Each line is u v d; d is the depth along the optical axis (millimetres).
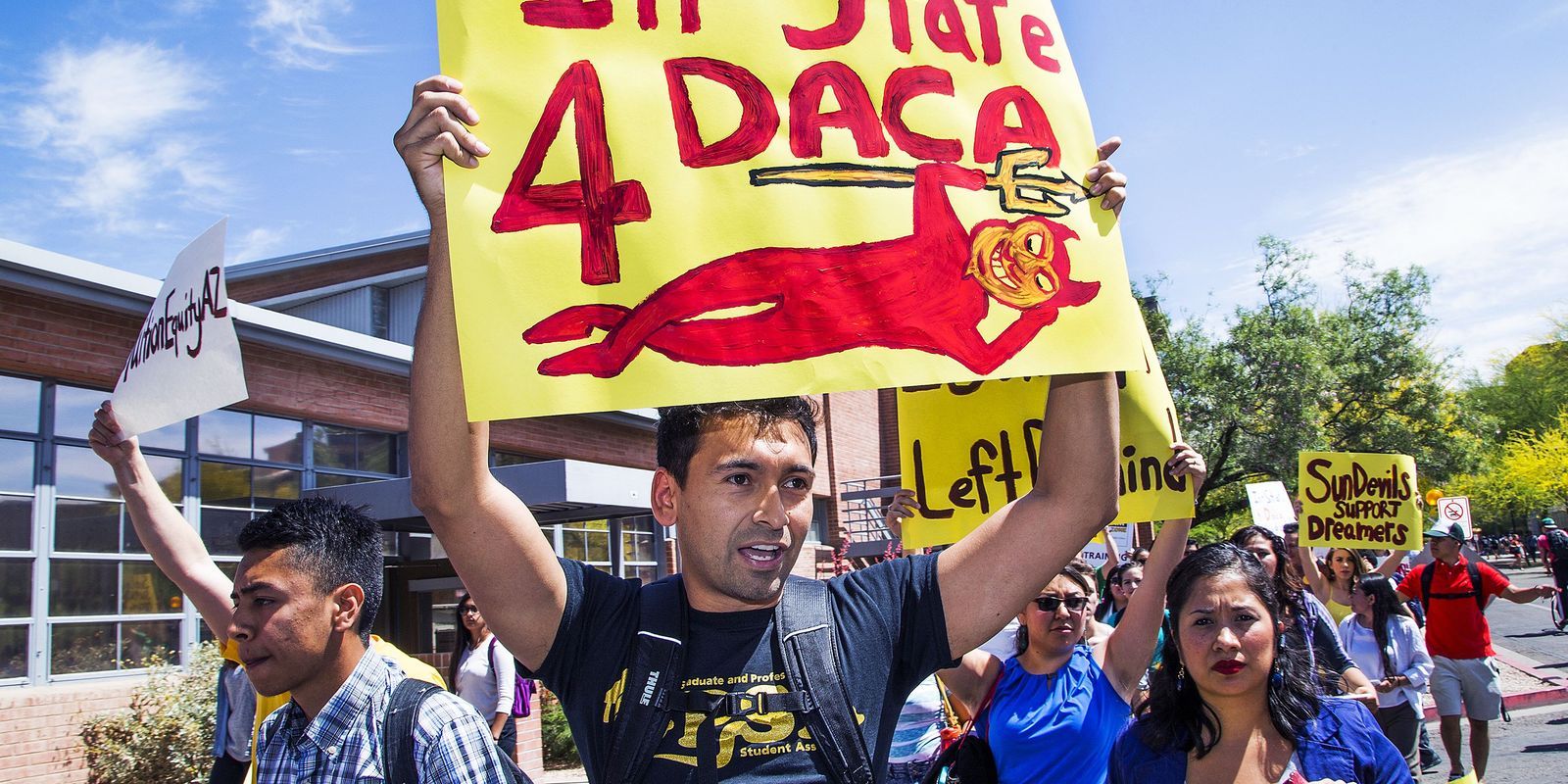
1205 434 25859
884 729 2037
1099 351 2262
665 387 1995
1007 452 4191
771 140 2150
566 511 10516
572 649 2076
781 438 2045
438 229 1995
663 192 2078
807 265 2105
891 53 2270
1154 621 3949
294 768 2363
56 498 7961
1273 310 26922
